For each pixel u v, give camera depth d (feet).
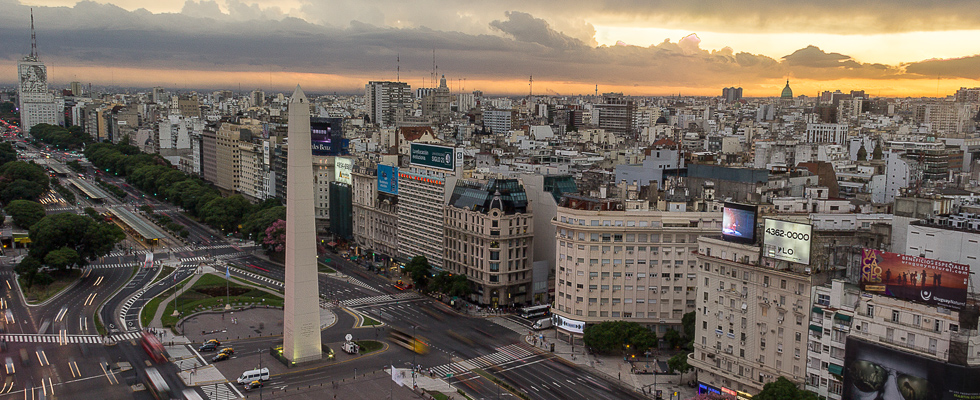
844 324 613.11
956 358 531.91
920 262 561.84
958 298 540.11
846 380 595.06
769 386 627.46
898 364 561.84
